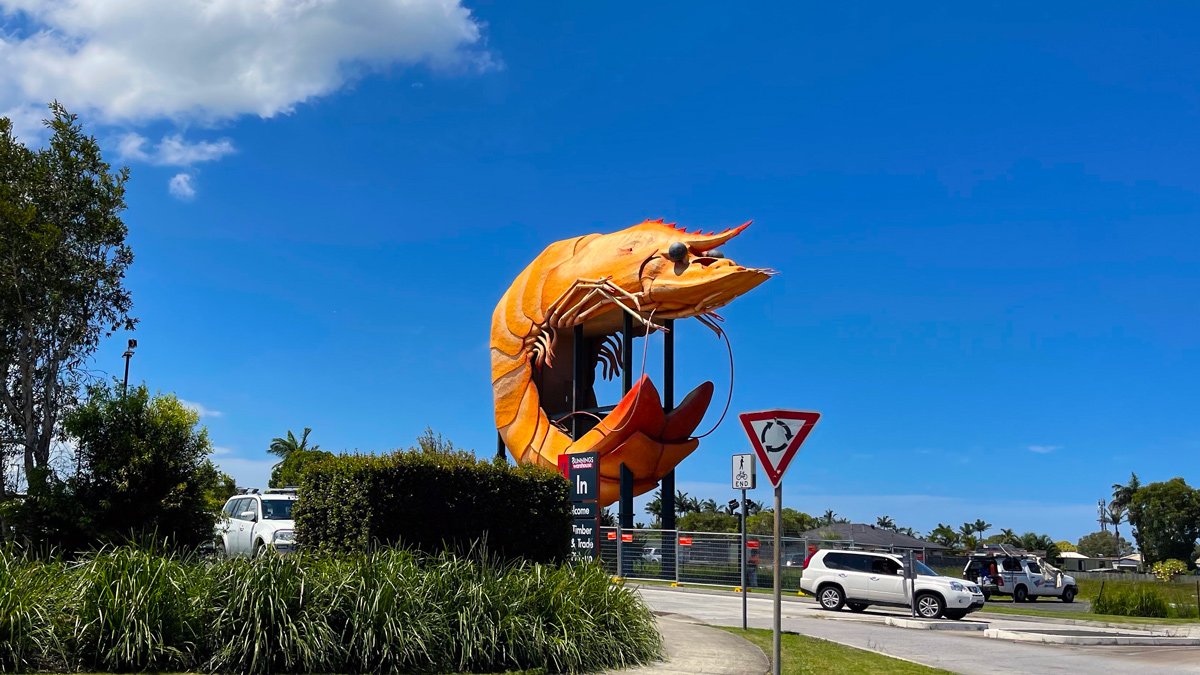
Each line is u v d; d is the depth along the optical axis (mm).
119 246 25766
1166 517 99562
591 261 35438
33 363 23516
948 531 119125
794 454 9719
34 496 16750
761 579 31547
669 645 14031
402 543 13680
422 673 10523
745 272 30156
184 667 9922
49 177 24469
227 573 10555
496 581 11852
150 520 17156
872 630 19953
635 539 33031
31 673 9344
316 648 10039
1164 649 18828
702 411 35656
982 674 13969
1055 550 97938
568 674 11312
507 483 15391
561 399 39094
